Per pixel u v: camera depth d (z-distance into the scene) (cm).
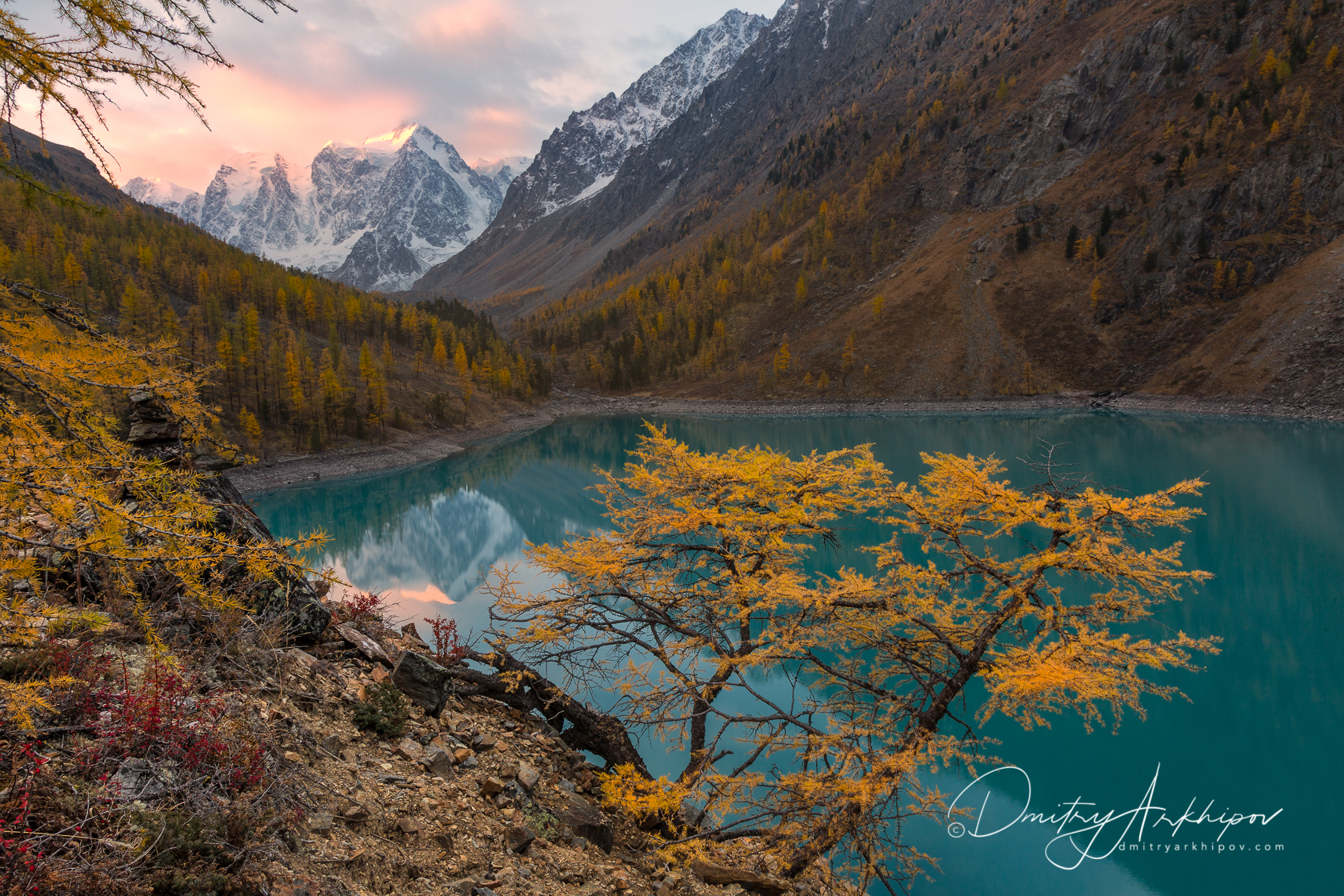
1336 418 10044
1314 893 1421
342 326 16300
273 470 8381
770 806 941
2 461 366
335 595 2278
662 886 853
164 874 420
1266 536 4312
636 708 1085
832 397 16938
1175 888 1433
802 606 981
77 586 590
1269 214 14562
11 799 420
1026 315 16912
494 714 1130
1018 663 874
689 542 1197
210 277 14000
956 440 9988
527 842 743
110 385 431
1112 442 9056
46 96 316
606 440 12700
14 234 9925
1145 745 2066
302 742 681
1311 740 2092
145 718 516
